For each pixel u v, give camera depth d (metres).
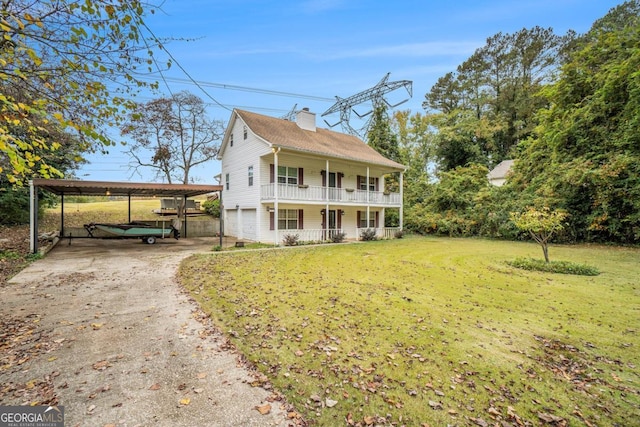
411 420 2.60
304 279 7.64
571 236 15.45
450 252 12.76
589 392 3.08
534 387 3.15
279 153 15.59
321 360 3.58
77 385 2.97
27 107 2.96
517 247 14.41
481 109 36.59
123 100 3.82
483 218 19.22
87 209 20.66
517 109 32.38
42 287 6.50
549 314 5.28
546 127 17.14
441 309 5.50
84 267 8.66
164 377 3.15
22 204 15.58
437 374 3.35
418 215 22.59
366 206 19.67
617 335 4.44
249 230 16.83
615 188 13.46
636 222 13.30
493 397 2.96
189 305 5.45
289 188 15.45
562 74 16.27
